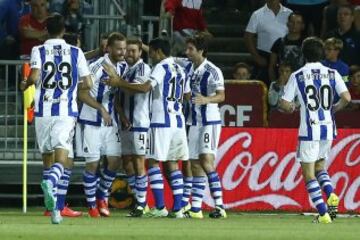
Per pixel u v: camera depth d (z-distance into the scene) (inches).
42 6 1813.5
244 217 1492.4
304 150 1352.1
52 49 1299.2
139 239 1021.2
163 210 1470.2
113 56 1469.0
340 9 1830.7
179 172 1465.3
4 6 1834.4
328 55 1720.0
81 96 1427.2
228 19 2059.5
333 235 1103.0
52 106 1288.1
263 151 1625.2
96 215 1469.0
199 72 1466.5
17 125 1696.6
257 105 1673.2
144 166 1481.3
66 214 1462.8
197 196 1477.6
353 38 1829.5
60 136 1282.0
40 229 1143.0
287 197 1624.0
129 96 1480.1
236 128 1626.5
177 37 1828.2
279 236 1082.1
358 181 1624.0
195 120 1473.9
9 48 1847.9
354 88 1702.8
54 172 1259.2
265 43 1878.7
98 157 1466.5
